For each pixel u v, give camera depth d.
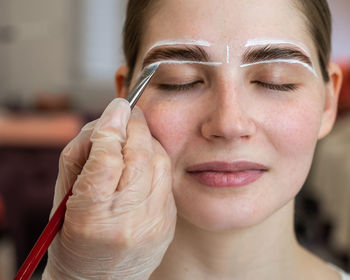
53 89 3.62
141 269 0.66
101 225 0.61
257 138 0.70
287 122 0.71
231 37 0.69
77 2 3.52
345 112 3.07
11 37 3.53
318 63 0.79
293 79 0.72
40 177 2.42
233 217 0.70
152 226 0.64
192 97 0.71
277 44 0.70
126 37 0.87
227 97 0.69
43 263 2.37
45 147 2.44
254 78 0.71
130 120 0.68
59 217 0.63
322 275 0.87
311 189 3.11
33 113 3.08
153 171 0.65
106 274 0.65
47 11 3.51
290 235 0.83
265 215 0.71
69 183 0.69
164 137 0.71
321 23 0.80
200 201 0.71
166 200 0.66
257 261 0.79
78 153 0.68
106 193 0.60
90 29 3.57
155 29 0.74
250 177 0.70
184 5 0.71
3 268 2.47
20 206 2.37
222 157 0.69
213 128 0.68
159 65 0.72
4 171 2.37
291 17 0.72
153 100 0.73
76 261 0.64
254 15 0.70
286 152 0.71
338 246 2.63
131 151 0.63
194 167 0.70
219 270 0.78
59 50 3.58
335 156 2.80
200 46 0.69
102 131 0.63
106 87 3.65
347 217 2.55
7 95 3.57
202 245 0.77
